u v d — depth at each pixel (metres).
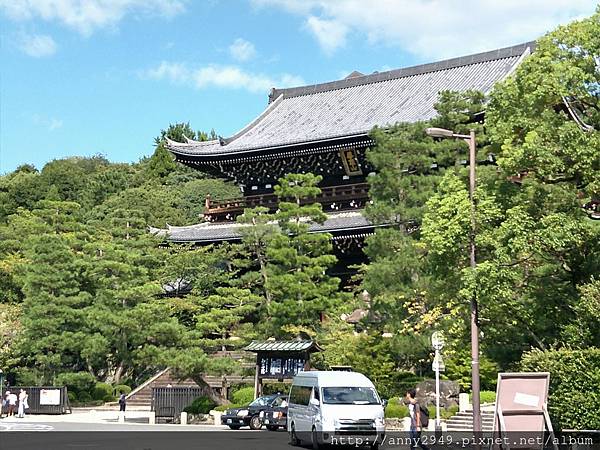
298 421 39.25
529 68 35.62
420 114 76.94
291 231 61.81
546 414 28.91
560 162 33.59
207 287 71.75
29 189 145.00
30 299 70.44
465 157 55.25
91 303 72.31
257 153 77.94
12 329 74.25
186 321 71.25
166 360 58.94
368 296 59.16
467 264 36.41
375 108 82.50
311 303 57.94
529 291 35.31
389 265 50.88
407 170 55.81
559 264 35.56
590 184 34.12
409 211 52.91
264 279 63.78
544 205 34.56
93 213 126.44
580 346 33.44
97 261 71.94
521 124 35.41
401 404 50.53
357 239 71.00
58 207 93.56
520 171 35.72
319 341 57.44
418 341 49.91
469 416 45.53
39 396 69.56
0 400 69.31
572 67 34.19
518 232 32.84
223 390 63.72
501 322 36.66
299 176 62.41
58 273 70.94
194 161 82.69
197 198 135.12
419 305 50.12
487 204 34.53
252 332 61.62
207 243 78.38
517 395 29.02
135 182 145.00
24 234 93.44
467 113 56.22
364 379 38.69
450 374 52.44
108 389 76.31
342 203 76.62
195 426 55.84
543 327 35.44
